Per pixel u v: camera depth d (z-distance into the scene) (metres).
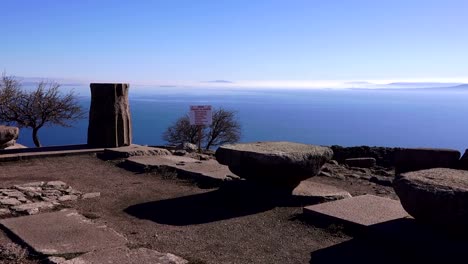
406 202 5.67
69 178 9.80
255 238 5.98
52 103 21.17
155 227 6.43
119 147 13.28
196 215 7.05
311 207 6.84
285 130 155.62
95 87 13.52
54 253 5.08
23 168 10.88
